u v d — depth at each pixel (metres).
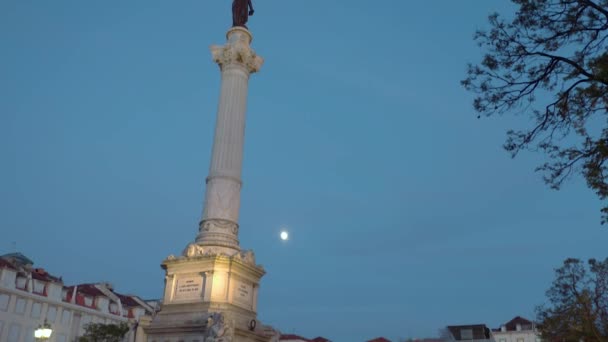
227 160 21.83
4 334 53.75
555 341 36.19
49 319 58.91
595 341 34.31
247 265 19.89
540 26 12.41
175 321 18.84
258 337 19.47
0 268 55.00
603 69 11.34
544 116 12.86
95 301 66.12
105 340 49.62
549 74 12.53
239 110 22.72
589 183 12.59
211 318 17.38
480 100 13.24
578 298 34.94
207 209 21.27
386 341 68.94
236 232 21.22
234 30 24.23
